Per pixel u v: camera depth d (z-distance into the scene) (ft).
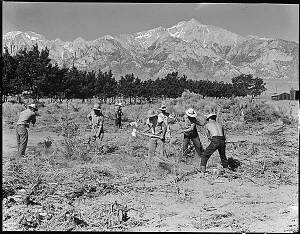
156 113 40.68
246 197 28.04
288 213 24.03
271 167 37.88
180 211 24.76
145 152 44.21
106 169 33.68
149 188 29.66
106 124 79.61
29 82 126.72
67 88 143.64
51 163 35.45
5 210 23.30
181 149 41.63
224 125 71.92
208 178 33.27
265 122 82.58
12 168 31.04
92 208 24.66
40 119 77.36
